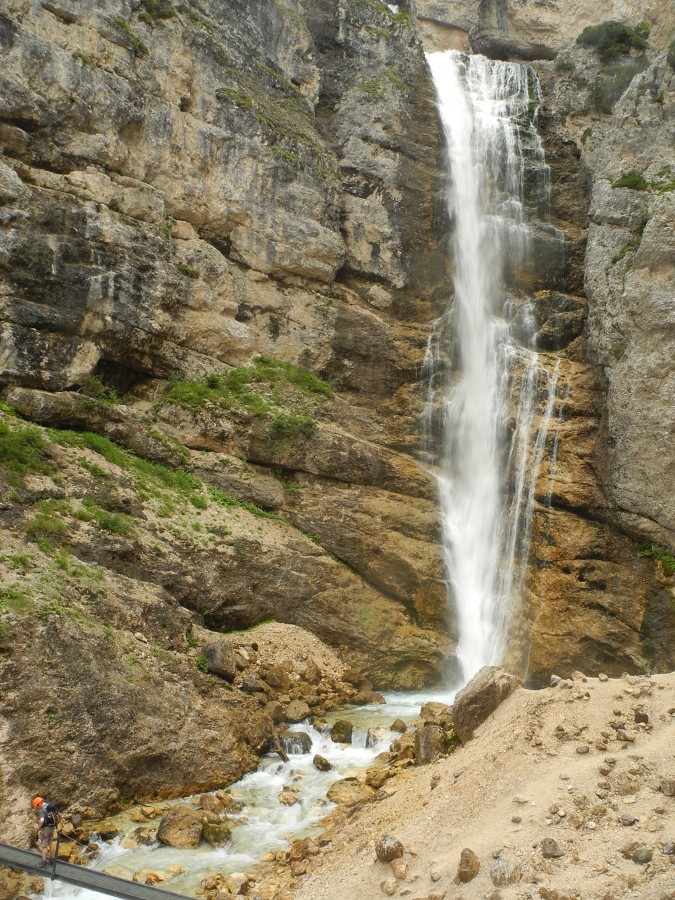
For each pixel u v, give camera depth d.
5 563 12.84
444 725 13.14
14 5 18.73
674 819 8.73
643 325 20.91
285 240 22.62
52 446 15.81
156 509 16.69
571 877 8.12
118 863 10.16
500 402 22.70
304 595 18.20
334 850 10.23
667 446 19.88
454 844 9.30
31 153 18.45
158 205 20.44
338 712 15.70
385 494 20.58
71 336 18.12
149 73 21.09
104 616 13.35
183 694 13.09
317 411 21.03
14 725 11.02
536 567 20.38
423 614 19.86
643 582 19.69
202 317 20.95
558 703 11.61
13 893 9.41
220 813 11.46
